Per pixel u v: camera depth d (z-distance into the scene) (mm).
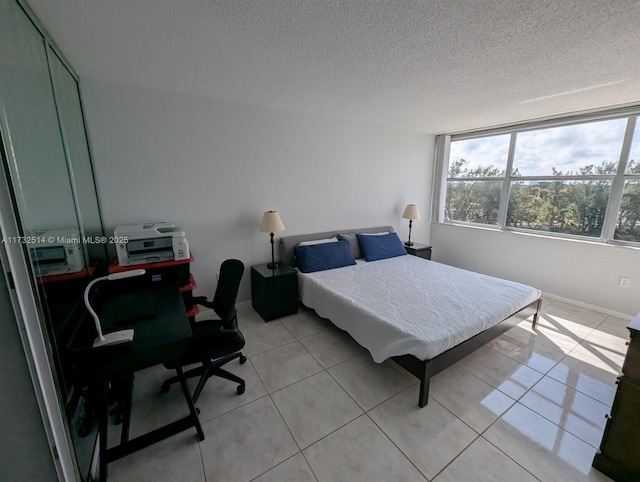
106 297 1944
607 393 1914
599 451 1381
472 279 2951
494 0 1270
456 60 1886
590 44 1655
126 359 1285
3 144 882
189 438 1569
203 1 1282
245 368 2178
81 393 1368
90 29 1509
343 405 1811
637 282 2891
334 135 3572
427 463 1428
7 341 888
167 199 2650
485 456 1466
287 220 3418
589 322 2910
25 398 941
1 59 1056
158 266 2207
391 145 4145
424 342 1747
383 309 2223
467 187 4473
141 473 1382
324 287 2719
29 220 1144
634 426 1260
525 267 3758
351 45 1688
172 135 2582
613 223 3082
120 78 2213
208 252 2949
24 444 968
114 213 2434
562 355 2348
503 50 1739
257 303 3086
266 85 2357
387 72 2078
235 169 2955
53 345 1165
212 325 2049
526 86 2342
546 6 1306
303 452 1488
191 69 2039
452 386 1988
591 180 3193
